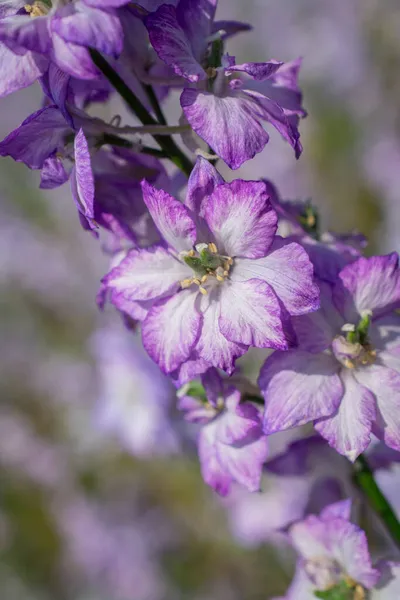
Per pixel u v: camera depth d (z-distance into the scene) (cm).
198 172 19
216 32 19
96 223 19
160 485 47
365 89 51
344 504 21
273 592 41
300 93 20
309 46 53
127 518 47
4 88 18
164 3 19
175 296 19
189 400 21
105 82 20
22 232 56
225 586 43
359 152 49
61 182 19
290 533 21
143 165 21
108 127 19
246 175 49
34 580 48
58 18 18
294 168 49
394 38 51
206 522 45
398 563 21
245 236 18
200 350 19
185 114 19
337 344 19
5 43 18
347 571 21
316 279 19
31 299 56
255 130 19
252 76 19
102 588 46
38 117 18
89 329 55
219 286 19
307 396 19
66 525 48
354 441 19
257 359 35
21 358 54
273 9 54
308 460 22
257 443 20
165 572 45
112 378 39
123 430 39
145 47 20
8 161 57
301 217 21
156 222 19
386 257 19
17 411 52
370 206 48
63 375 53
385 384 19
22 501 49
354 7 52
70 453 50
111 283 19
